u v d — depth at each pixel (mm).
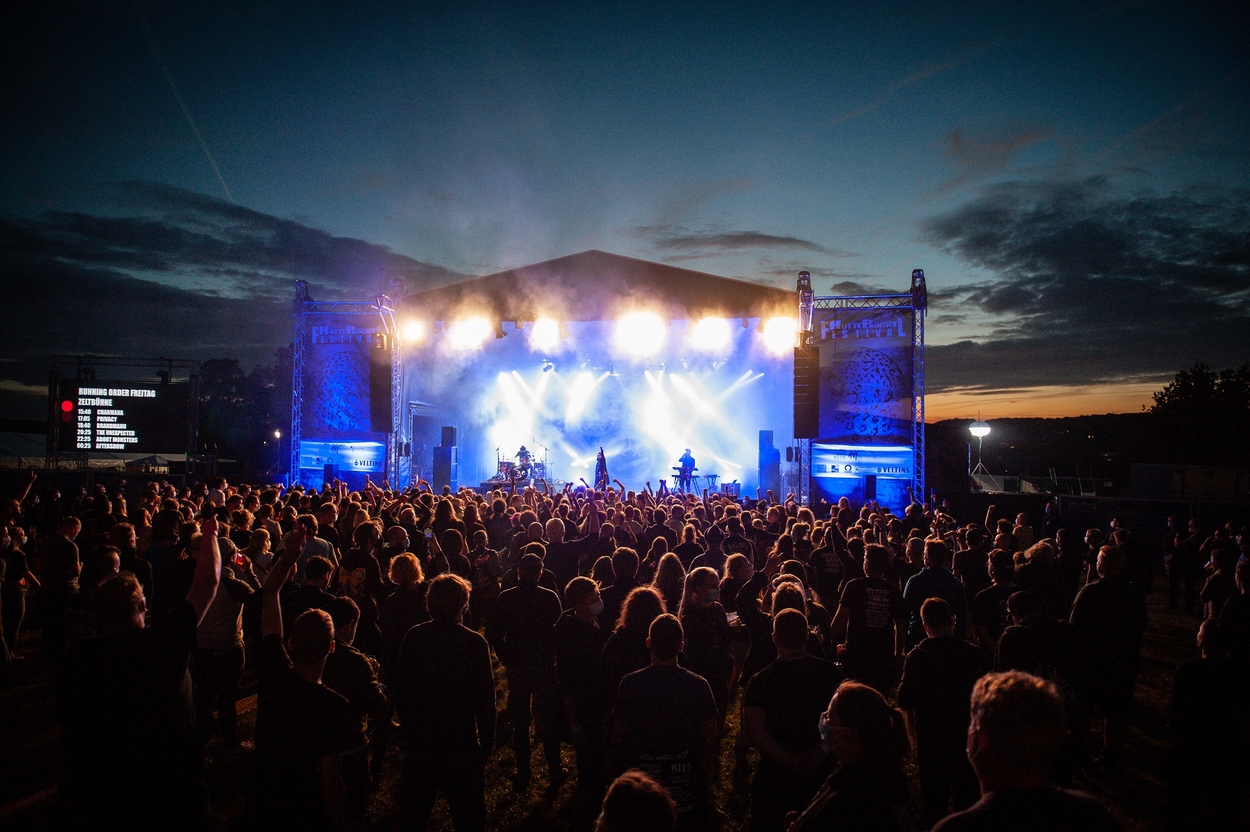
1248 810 4398
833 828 2629
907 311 20938
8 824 5066
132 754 3223
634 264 24016
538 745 6910
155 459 28031
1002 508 21156
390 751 6695
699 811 3625
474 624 8242
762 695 3717
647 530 10430
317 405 23812
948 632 4438
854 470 21078
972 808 2094
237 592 6250
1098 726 7516
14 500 8820
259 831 3271
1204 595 7703
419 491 14305
